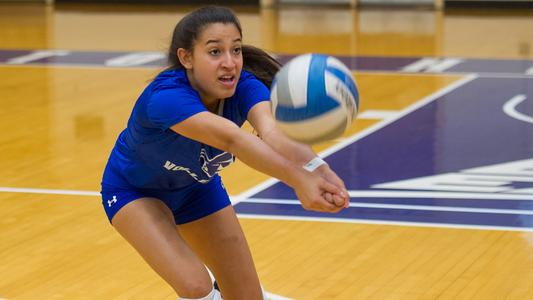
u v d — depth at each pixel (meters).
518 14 34.41
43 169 14.30
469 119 17.59
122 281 9.55
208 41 6.37
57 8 38.78
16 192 13.05
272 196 12.74
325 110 5.54
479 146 15.51
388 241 10.76
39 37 29.97
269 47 26.69
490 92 20.12
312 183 5.64
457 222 11.45
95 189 13.20
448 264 9.95
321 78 5.56
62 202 12.54
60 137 16.47
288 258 10.19
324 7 37.75
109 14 36.25
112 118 18.02
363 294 9.08
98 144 15.93
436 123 17.30
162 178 7.02
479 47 26.81
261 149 5.82
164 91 6.35
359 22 33.00
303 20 33.69
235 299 7.37
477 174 13.79
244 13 35.81
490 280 9.44
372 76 22.34
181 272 6.64
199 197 7.33
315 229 11.23
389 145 15.66
